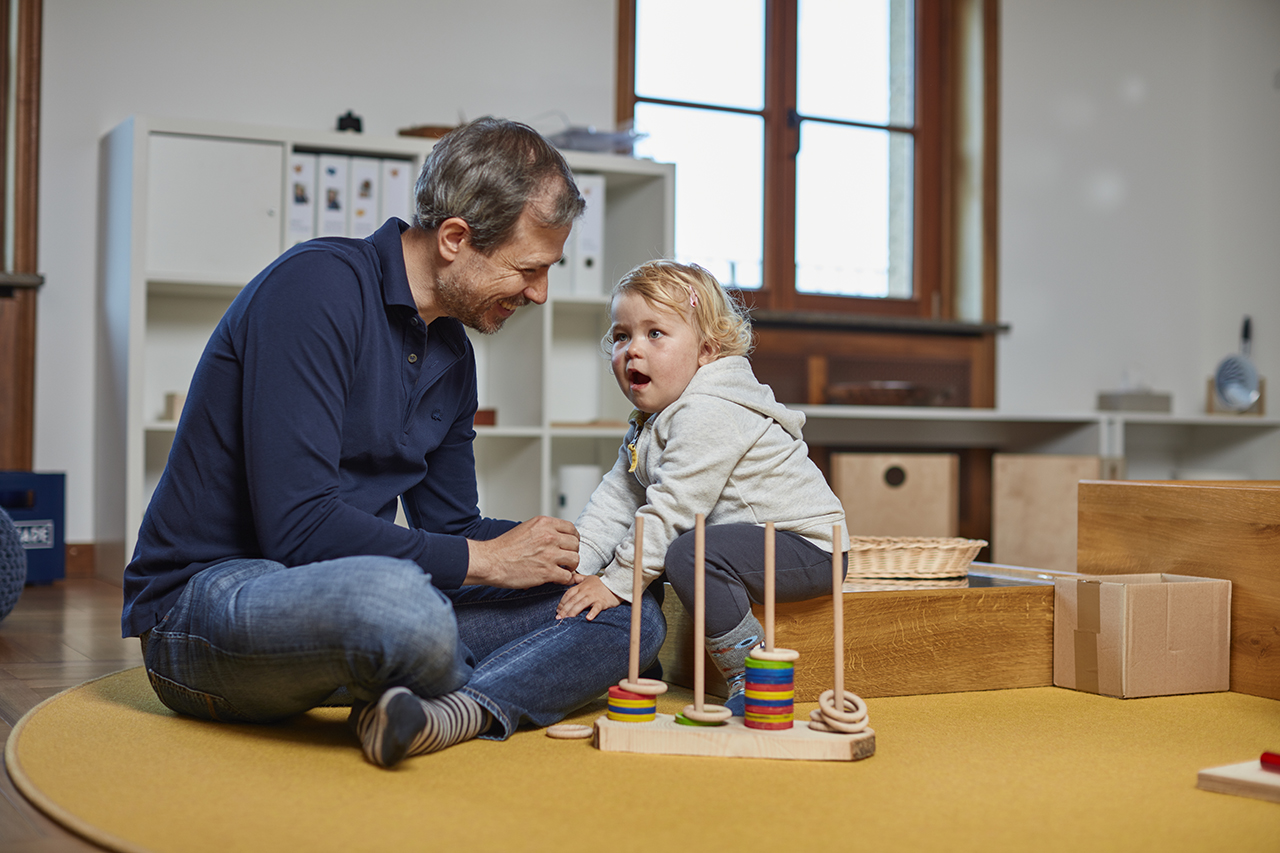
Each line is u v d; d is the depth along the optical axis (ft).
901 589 5.66
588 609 4.69
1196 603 5.62
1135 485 6.33
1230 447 15.02
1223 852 3.10
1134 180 15.19
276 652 3.87
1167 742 4.48
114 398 10.00
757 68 13.76
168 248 9.72
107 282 10.28
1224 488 5.81
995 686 5.67
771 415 5.15
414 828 3.22
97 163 10.57
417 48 11.73
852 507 12.01
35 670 5.89
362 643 3.74
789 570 4.95
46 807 3.37
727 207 13.61
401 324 4.56
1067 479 12.52
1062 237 14.78
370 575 3.77
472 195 4.41
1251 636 5.61
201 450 4.29
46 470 10.39
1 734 4.43
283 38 11.20
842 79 14.26
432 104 11.78
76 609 8.33
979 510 14.46
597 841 3.13
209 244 9.86
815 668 5.26
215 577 4.16
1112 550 6.47
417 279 4.63
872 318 13.67
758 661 4.23
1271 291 15.87
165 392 10.65
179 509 4.32
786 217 13.88
